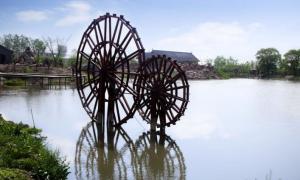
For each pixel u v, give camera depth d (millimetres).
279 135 17375
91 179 11055
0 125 14328
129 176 11438
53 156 10641
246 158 13477
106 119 20344
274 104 29797
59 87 40688
